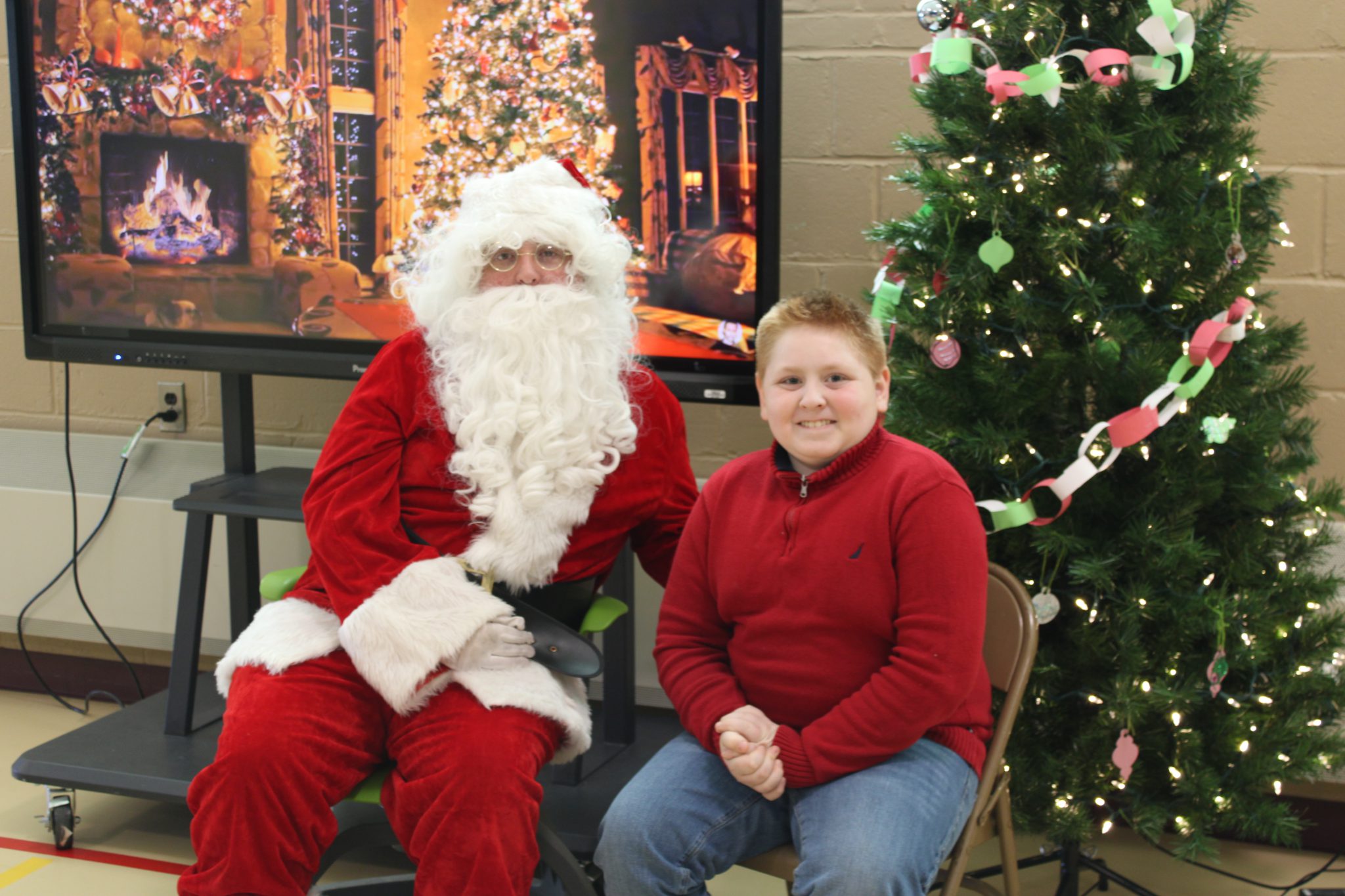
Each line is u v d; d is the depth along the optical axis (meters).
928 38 2.34
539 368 1.72
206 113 2.35
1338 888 2.03
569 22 2.16
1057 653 1.82
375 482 1.71
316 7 2.27
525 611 1.68
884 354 1.56
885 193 2.39
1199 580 1.77
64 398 2.88
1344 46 2.15
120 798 2.47
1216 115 1.71
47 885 2.10
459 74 2.22
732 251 2.14
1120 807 1.94
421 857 1.52
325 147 2.30
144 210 2.41
